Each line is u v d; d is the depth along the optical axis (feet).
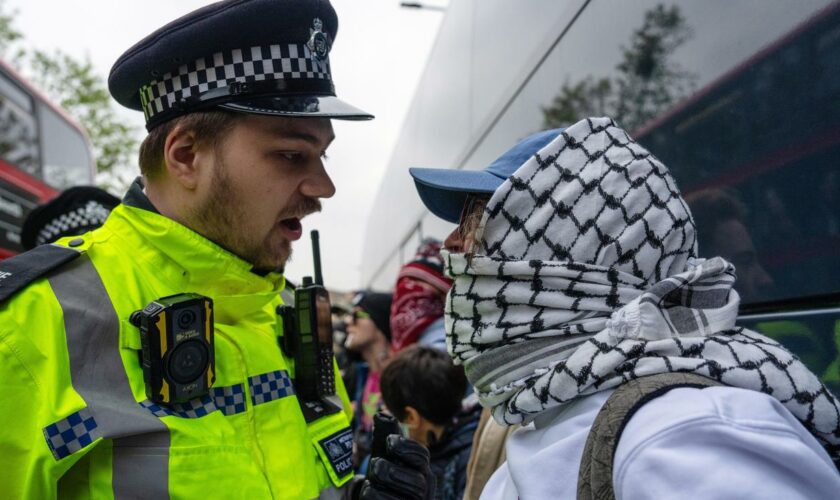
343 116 3.24
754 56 3.68
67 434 2.65
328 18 3.53
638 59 4.88
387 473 3.30
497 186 2.86
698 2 4.19
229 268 3.30
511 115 7.88
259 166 3.19
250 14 3.14
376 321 10.66
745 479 1.98
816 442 2.26
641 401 2.25
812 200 3.26
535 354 2.64
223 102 3.14
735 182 3.84
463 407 5.95
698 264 2.76
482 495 3.22
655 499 2.02
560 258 2.63
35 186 20.18
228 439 3.04
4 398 2.63
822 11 3.21
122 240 3.29
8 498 2.60
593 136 2.73
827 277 3.18
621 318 2.45
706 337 2.46
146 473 2.75
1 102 18.51
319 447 3.52
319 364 3.76
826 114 3.17
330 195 3.40
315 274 3.97
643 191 2.61
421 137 14.76
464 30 11.00
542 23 6.99
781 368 2.38
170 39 3.13
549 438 2.63
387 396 5.92
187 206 3.26
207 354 3.03
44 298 2.86
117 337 2.96
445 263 2.89
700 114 4.16
